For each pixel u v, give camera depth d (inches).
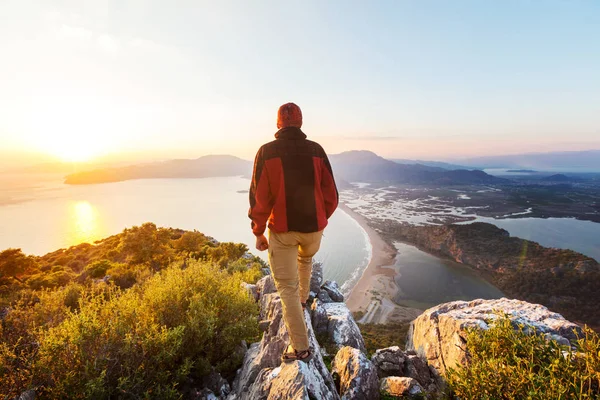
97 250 2667.3
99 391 136.4
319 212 117.7
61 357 150.9
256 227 117.9
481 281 5393.7
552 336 182.7
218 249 1679.4
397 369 235.9
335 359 212.8
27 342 178.7
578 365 127.1
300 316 129.3
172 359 173.9
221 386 180.1
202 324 195.2
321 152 121.4
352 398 168.7
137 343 165.0
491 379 135.9
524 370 126.5
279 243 119.6
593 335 131.0
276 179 114.0
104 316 181.0
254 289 380.2
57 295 243.4
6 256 1948.8
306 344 133.3
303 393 115.5
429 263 6535.4
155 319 193.3
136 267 1208.8
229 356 207.3
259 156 116.7
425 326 269.3
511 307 236.5
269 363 173.8
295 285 125.7
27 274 1958.7
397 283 5226.4
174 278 242.2
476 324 206.5
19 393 139.3
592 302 4330.7
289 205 114.4
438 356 233.9
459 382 149.1
